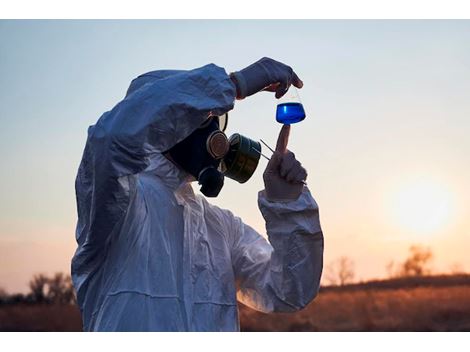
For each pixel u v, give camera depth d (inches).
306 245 83.6
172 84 75.0
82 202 77.7
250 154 84.3
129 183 78.4
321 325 193.2
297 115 84.0
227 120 87.8
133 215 80.2
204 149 81.1
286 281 84.6
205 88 75.4
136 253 79.7
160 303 78.7
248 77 80.0
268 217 83.7
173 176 84.4
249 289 90.3
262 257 90.2
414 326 193.3
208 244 85.4
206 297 82.5
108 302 78.8
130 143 72.6
